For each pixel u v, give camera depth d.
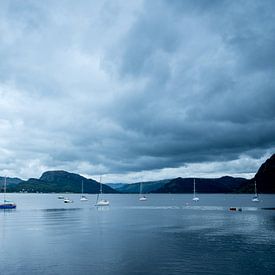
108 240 60.31
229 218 105.31
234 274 37.59
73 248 52.62
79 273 38.38
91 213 135.00
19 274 38.28
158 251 49.78
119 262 43.22
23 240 60.97
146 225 85.25
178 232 70.75
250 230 73.38
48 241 59.62
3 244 56.72
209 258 45.06
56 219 106.06
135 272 38.62
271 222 91.25
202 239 60.75
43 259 45.25
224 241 58.31
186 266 41.03
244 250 50.16
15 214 130.12
